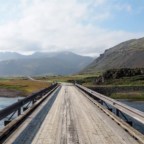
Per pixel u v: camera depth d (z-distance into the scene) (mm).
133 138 11906
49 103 26469
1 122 20953
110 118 17391
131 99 76500
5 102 53188
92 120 16547
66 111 20516
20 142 11039
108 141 11359
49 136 12133
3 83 90500
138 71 121125
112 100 18078
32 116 17625
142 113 11219
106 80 116375
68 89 56188
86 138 11867
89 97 32469
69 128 13984
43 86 87125
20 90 74812
